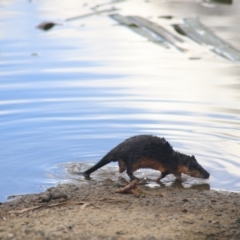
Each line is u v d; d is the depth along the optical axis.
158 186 14.99
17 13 35.75
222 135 17.77
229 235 11.13
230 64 25.73
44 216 12.13
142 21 32.81
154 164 15.45
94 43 29.28
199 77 23.78
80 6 37.47
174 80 23.41
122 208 12.70
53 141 17.42
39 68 25.05
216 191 14.39
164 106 20.38
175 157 15.39
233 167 15.66
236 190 14.46
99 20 33.81
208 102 20.67
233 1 37.19
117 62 26.09
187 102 20.69
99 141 17.47
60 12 35.84
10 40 29.78
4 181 14.94
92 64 25.72
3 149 16.81
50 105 20.52
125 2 37.94
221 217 12.17
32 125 18.64
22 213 12.46
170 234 10.93
